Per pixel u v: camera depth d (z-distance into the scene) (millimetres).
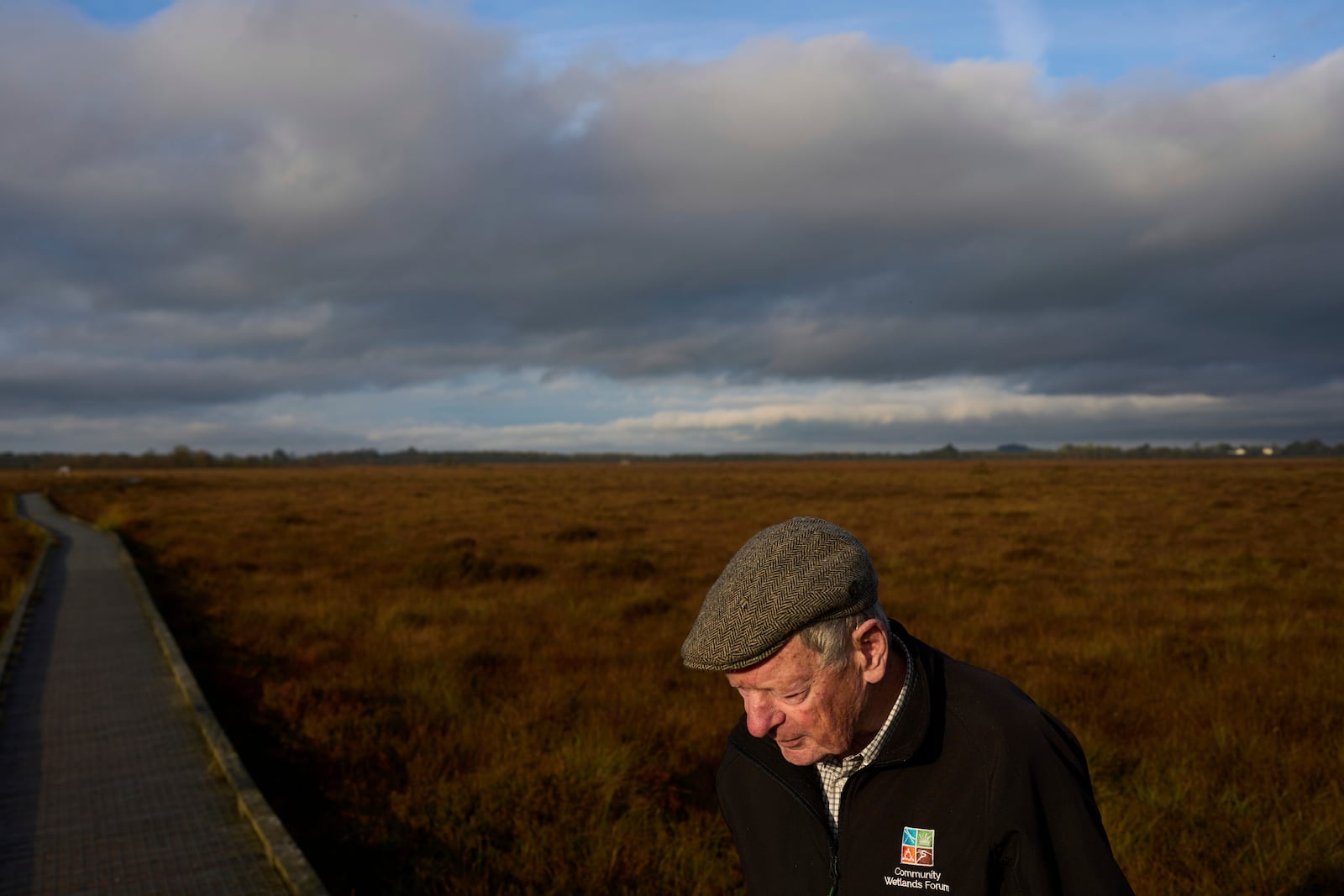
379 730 5746
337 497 41406
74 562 16375
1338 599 10641
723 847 4043
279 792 4852
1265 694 6215
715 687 6793
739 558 1105
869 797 1148
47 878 3645
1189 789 4516
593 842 4000
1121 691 6480
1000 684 1179
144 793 4578
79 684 6988
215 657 8023
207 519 27484
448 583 12766
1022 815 1050
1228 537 18438
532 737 5391
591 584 12359
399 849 4039
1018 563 14695
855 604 1050
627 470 100750
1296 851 3775
